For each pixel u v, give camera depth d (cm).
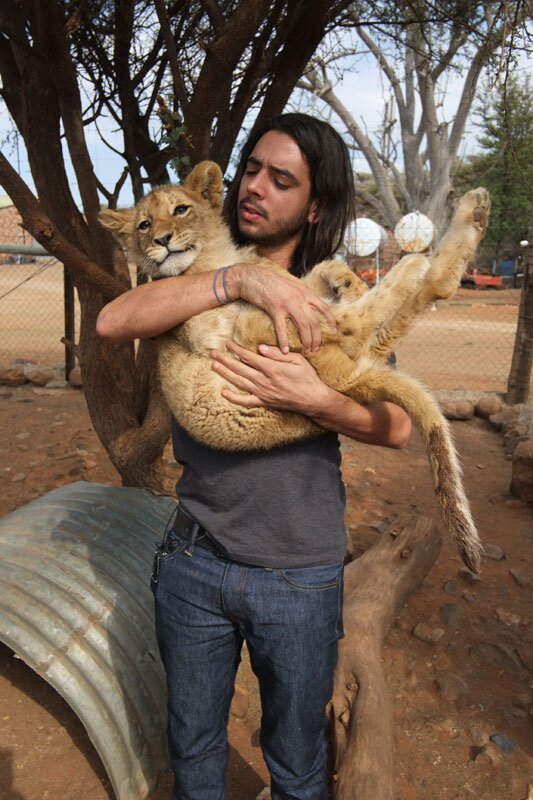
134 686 295
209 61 336
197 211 263
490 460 660
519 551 481
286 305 196
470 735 313
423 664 362
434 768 296
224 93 405
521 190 2269
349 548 448
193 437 211
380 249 2520
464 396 820
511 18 379
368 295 224
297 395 196
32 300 1855
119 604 315
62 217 421
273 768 214
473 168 3127
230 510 201
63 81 356
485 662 363
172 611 210
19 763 299
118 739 279
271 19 387
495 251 2930
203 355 216
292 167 219
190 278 206
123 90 413
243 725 324
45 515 369
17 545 341
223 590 199
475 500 567
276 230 228
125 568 334
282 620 196
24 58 400
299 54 412
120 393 433
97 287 362
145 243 262
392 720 299
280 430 203
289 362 197
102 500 388
